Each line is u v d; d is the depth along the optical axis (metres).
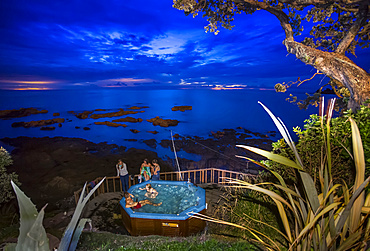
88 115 49.12
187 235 6.61
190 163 18.17
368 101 4.00
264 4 6.79
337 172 3.89
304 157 3.98
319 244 1.65
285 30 7.12
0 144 23.95
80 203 1.14
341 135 3.78
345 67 5.78
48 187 12.19
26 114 47.75
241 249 3.70
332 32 7.68
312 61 6.30
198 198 7.93
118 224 7.62
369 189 2.37
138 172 15.46
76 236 1.11
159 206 8.22
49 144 23.20
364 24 6.43
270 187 4.90
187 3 6.44
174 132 32.91
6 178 7.82
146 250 3.76
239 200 5.67
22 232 0.95
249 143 24.41
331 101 1.62
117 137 29.83
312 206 1.55
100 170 15.54
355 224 1.53
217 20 7.82
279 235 4.12
